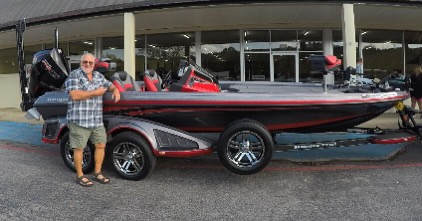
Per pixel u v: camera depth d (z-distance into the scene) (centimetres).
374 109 451
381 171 485
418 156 560
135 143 443
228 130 425
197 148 437
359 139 468
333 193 406
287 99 420
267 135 419
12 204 376
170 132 444
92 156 472
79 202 383
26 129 887
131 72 995
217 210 361
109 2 1040
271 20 1132
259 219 338
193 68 489
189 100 441
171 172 499
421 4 905
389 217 335
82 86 416
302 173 487
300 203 378
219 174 489
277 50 1247
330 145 462
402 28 1223
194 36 1279
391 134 479
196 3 930
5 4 1362
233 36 1260
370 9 966
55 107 505
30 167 527
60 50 560
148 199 393
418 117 827
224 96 432
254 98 424
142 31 1279
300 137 611
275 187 432
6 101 1561
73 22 1115
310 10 991
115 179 465
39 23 1133
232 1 916
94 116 430
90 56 423
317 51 1238
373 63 1245
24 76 638
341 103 423
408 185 424
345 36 887
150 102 455
